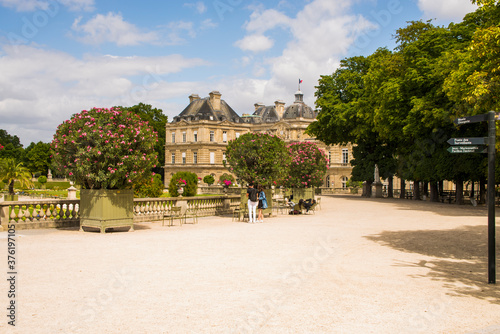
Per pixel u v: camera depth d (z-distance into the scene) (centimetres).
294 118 8912
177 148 9400
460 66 2011
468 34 2908
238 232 1545
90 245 1210
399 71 3325
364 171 4697
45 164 9800
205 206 2286
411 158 3741
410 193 4684
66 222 1647
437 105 2834
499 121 1181
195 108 9544
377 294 720
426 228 1672
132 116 1579
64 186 8050
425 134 3175
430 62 2967
